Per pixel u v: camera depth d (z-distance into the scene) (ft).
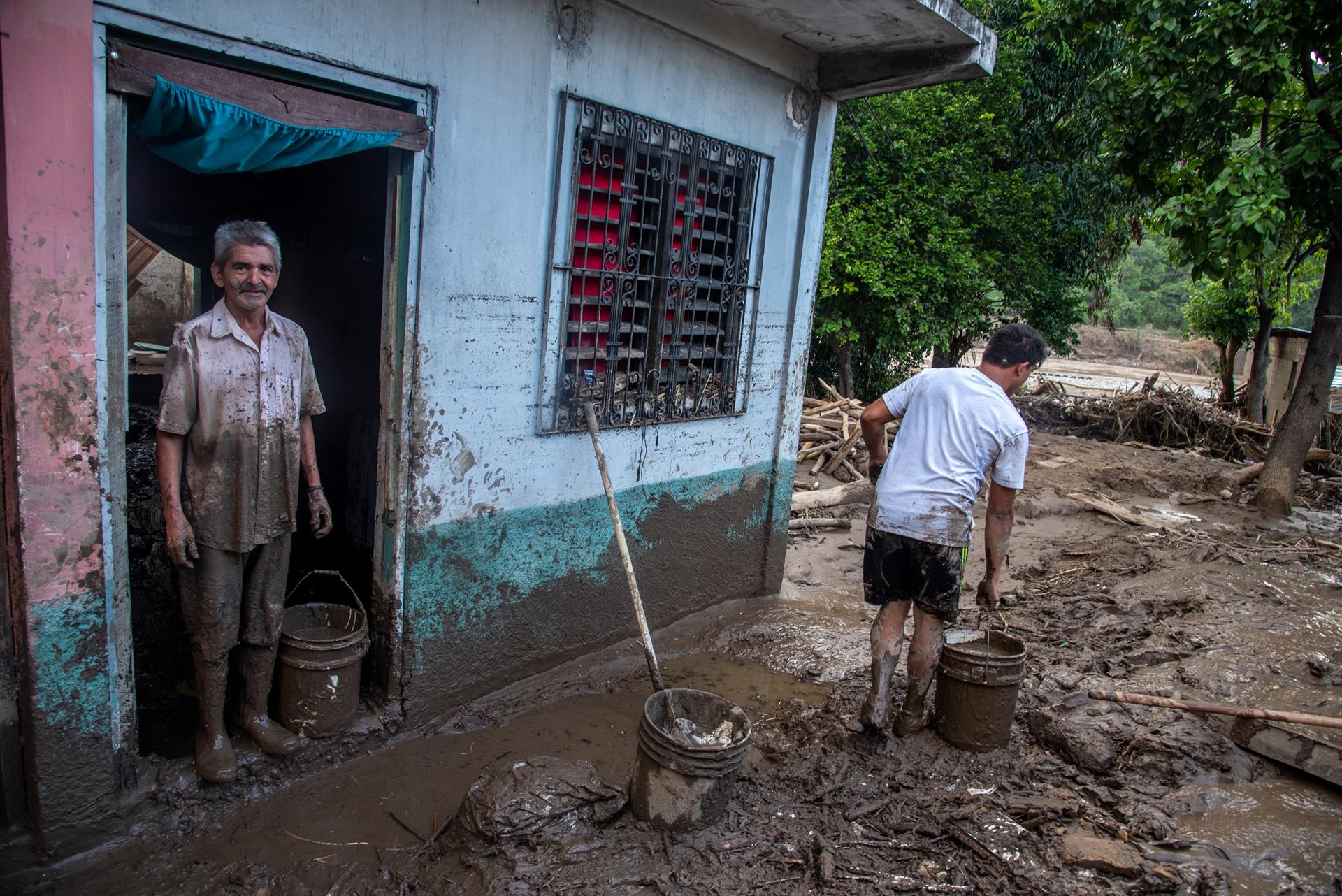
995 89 40.01
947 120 38.83
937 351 45.80
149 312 39.11
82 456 8.47
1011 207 40.04
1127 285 147.02
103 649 8.97
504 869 9.25
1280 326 53.11
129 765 9.61
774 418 18.03
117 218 8.44
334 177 15.79
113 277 8.50
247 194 18.16
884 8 13.78
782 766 11.85
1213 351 107.96
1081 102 41.52
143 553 16.22
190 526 9.43
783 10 14.19
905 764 11.71
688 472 16.15
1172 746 11.94
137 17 8.13
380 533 11.68
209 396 9.26
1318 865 9.80
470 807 9.85
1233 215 22.43
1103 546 23.22
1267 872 9.66
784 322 17.65
